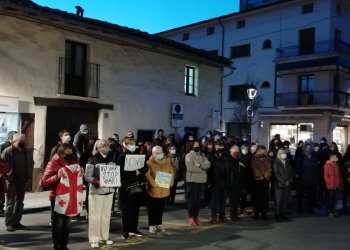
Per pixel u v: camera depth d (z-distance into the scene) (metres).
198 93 17.39
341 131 27.45
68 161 6.12
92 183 6.46
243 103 28.23
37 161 11.59
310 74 26.64
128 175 7.09
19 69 11.16
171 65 16.11
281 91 27.92
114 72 13.84
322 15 25.98
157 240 7.08
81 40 12.74
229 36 31.28
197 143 8.59
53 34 11.94
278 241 7.31
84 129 9.92
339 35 26.94
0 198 8.55
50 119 12.05
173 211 9.95
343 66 25.17
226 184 8.98
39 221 8.31
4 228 7.61
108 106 13.59
